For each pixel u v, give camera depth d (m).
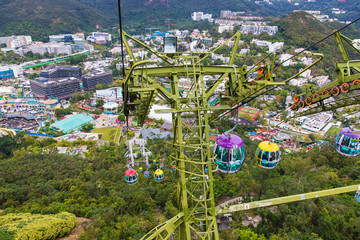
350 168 63.84
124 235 48.12
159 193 62.38
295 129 124.44
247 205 27.78
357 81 21.22
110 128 134.88
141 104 25.56
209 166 22.78
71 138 119.25
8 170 77.81
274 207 49.50
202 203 25.59
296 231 42.06
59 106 161.25
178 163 23.83
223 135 24.44
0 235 43.66
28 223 48.75
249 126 123.25
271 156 26.09
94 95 177.75
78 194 64.69
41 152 95.62
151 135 116.25
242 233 43.41
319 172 63.44
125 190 65.38
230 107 24.06
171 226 22.69
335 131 119.75
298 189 47.84
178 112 22.64
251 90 22.72
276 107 153.38
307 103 26.47
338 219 43.38
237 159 24.08
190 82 25.44
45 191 67.62
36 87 186.00
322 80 188.12
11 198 65.19
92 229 49.59
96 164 83.62
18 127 133.62
